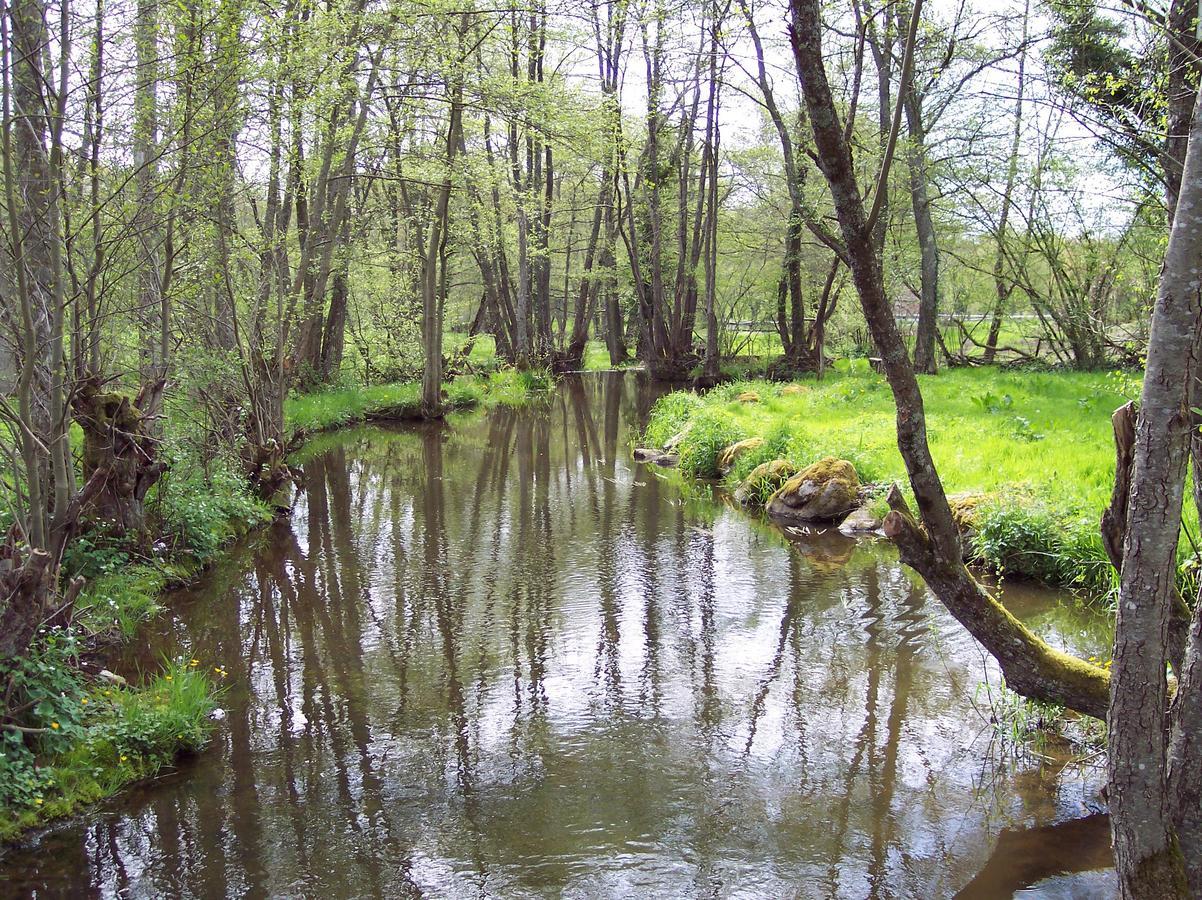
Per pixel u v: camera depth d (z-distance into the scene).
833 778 4.92
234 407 11.56
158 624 7.39
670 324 32.91
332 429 19.61
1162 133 8.02
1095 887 3.88
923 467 4.07
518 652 6.84
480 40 14.20
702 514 11.40
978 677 6.14
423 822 4.55
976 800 4.64
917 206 21.41
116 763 4.99
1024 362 23.55
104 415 7.71
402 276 24.61
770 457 12.77
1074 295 21.30
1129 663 2.63
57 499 5.46
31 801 4.48
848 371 25.00
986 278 25.97
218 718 5.75
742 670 6.42
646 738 5.45
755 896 3.92
